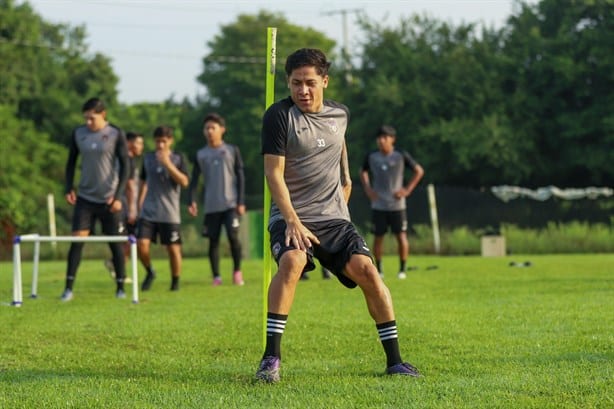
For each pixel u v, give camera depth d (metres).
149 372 7.16
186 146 69.62
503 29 55.16
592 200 35.16
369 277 6.68
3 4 59.12
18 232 36.19
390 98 50.75
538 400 5.74
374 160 17.67
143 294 14.66
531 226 35.34
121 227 14.03
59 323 10.23
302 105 6.70
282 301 6.57
